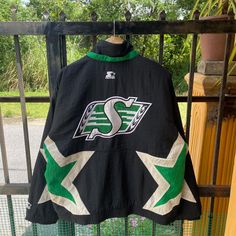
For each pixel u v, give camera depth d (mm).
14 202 1323
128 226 1325
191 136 1554
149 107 987
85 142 1022
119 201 1067
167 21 1011
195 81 1401
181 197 1065
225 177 1349
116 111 1010
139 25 1012
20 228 1344
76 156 1024
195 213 1080
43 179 1051
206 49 1332
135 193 1074
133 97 994
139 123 1009
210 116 1316
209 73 1306
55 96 997
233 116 1288
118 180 1057
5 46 5008
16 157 3439
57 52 1047
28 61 4668
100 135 1022
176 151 995
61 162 1009
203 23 1013
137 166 1046
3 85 5086
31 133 4082
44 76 4633
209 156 1349
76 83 977
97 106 1001
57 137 998
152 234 1306
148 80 980
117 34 1021
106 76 985
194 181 1076
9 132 4211
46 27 1021
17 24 1014
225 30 1018
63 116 981
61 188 1038
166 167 1005
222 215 1382
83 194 1048
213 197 1249
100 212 1052
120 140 1033
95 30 1020
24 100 1125
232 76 1281
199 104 1413
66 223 1300
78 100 978
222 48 1292
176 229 1329
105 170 1039
